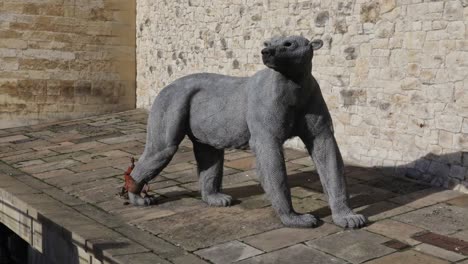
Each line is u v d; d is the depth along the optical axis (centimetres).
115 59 1185
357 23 675
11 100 1106
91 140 911
